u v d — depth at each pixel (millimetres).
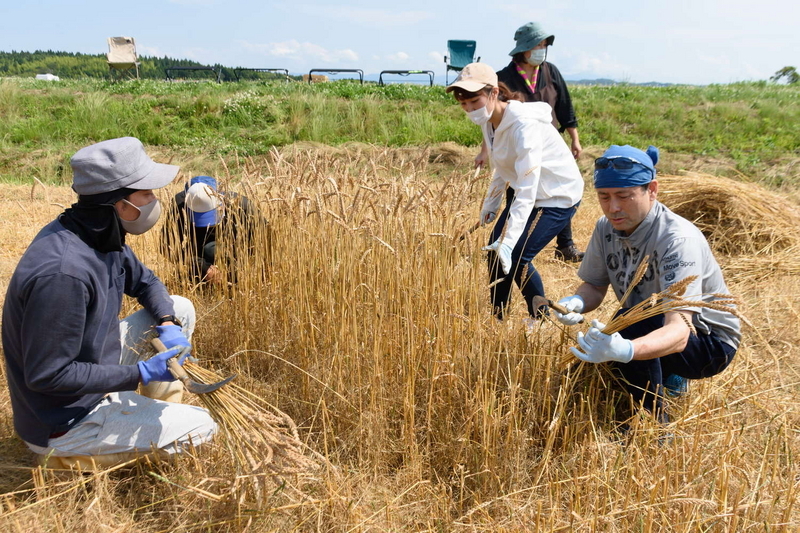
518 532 2352
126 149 2332
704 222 5973
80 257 2289
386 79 16969
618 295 3119
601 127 11398
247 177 3928
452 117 12227
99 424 2516
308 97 12602
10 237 5652
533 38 5285
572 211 3865
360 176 3631
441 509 2568
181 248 4094
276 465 2330
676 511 2287
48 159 10367
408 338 2949
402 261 3111
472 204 3389
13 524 2291
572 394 2934
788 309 4262
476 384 2832
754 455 2666
